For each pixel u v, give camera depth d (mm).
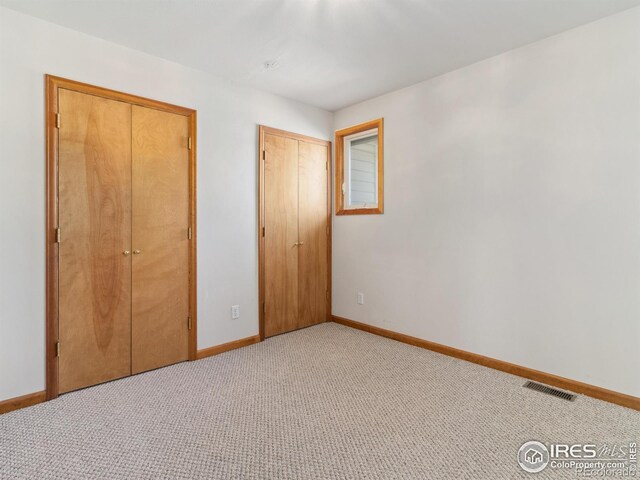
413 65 2922
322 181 4051
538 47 2531
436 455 1756
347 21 2285
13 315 2178
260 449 1805
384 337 3596
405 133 3398
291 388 2480
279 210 3648
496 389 2455
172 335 2900
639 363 2158
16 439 1875
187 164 2961
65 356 2385
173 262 2895
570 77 2389
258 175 3449
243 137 3328
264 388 2480
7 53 2141
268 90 3465
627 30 2158
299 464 1693
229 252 3242
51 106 2293
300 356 3096
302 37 2484
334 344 3395
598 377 2314
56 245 2330
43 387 2283
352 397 2350
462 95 2969
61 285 2359
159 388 2480
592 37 2291
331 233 4160
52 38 2299
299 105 3789
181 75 2908
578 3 2094
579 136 2359
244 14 2201
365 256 3805
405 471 1646
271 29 2377
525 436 1908
